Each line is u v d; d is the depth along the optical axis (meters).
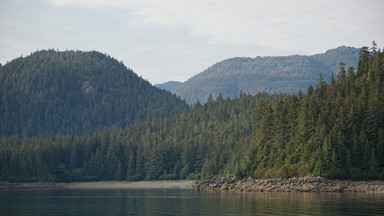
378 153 147.00
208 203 109.88
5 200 127.00
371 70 191.00
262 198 119.25
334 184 139.88
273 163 170.12
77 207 105.31
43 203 116.62
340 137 152.88
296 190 141.38
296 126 174.12
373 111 155.38
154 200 122.69
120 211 96.00
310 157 154.00
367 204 99.69
